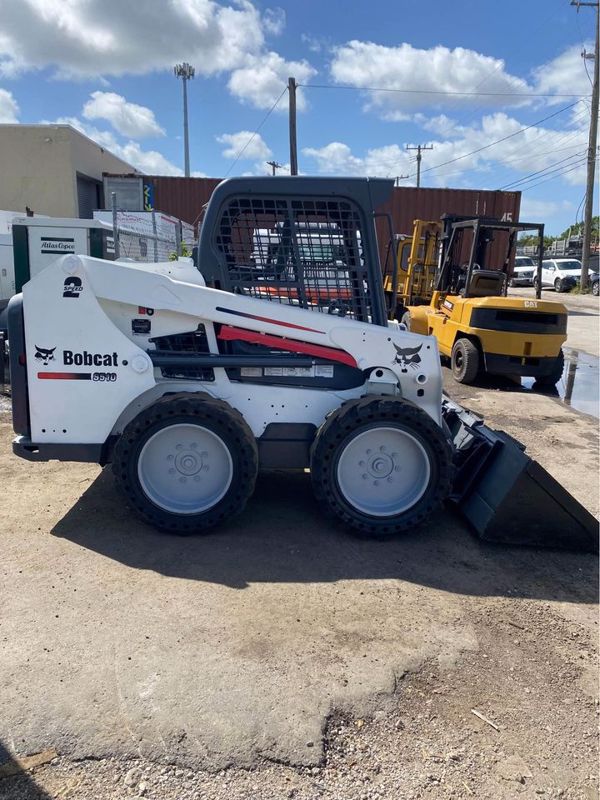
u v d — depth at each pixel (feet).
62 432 13.15
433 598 11.10
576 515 12.97
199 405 12.44
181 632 9.73
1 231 38.96
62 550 12.25
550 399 28.94
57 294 12.63
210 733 7.74
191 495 13.21
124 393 13.07
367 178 13.26
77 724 7.78
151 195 62.39
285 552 12.53
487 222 31.86
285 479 16.63
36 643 9.32
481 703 8.57
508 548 13.17
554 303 29.73
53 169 63.36
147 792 6.94
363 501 13.39
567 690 8.91
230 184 13.15
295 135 72.69
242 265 13.52
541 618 10.67
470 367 30.94
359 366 13.61
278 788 7.07
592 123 88.89
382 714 8.24
